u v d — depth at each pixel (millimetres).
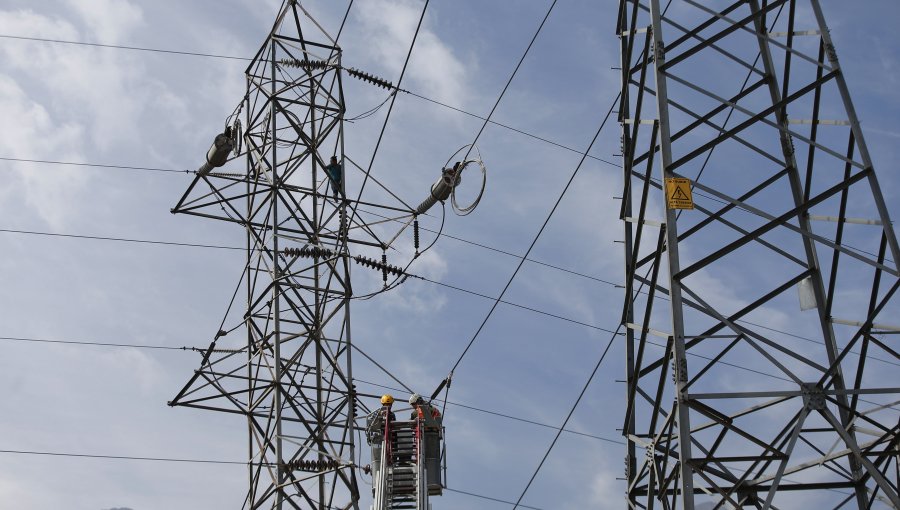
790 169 23438
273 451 30281
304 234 32969
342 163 33125
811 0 23359
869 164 21812
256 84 33719
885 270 21188
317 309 31891
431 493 26891
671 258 21016
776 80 23953
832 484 21516
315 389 30797
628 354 23203
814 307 22422
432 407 27281
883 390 20547
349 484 29422
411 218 32781
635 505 22438
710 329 21562
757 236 21219
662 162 21891
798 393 20438
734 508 19594
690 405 20109
